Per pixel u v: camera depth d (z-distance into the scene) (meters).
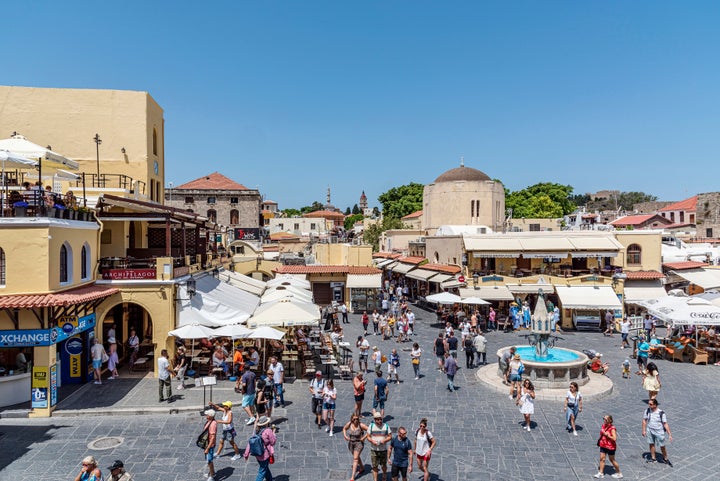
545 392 19.83
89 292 18.67
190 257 25.97
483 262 38.09
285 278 34.66
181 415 17.08
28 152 18.23
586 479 13.05
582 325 34.69
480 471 13.45
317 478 12.87
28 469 12.98
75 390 19.27
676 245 50.59
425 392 20.41
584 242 36.88
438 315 37.25
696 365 24.73
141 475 12.80
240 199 75.12
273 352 23.88
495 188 59.25
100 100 28.98
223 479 12.68
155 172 31.45
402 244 63.72
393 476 12.15
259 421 12.30
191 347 23.70
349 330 34.38
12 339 16.45
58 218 18.11
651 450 14.20
